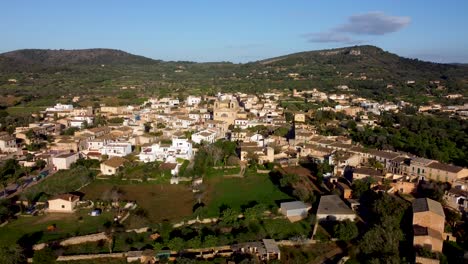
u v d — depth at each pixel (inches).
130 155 7140.8
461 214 4466.0
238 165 6727.4
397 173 6186.0
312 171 6481.3
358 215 4594.0
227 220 4426.7
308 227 4387.3
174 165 6387.8
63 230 4256.9
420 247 3708.2
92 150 7381.9
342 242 4052.7
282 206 4756.4
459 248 3806.6
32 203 5049.2
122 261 3627.0
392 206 4367.6
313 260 3772.1
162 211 4852.4
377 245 3742.6
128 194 5516.7
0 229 4276.6
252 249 3804.1
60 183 5669.3
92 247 3865.7
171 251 3794.3
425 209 3993.6
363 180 5270.7
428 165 5816.9
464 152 7288.4
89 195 5423.2
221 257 3690.9
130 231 4146.2
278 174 6323.8
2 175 5979.3
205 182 6028.5
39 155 7022.6
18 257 3548.2
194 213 4712.1
